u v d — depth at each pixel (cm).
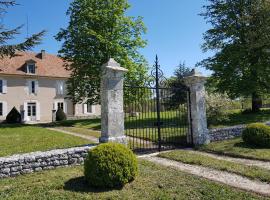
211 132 1165
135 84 2284
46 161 784
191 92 1146
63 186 616
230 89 1962
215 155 971
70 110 3653
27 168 752
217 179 677
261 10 1823
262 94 2041
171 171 737
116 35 2366
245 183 642
